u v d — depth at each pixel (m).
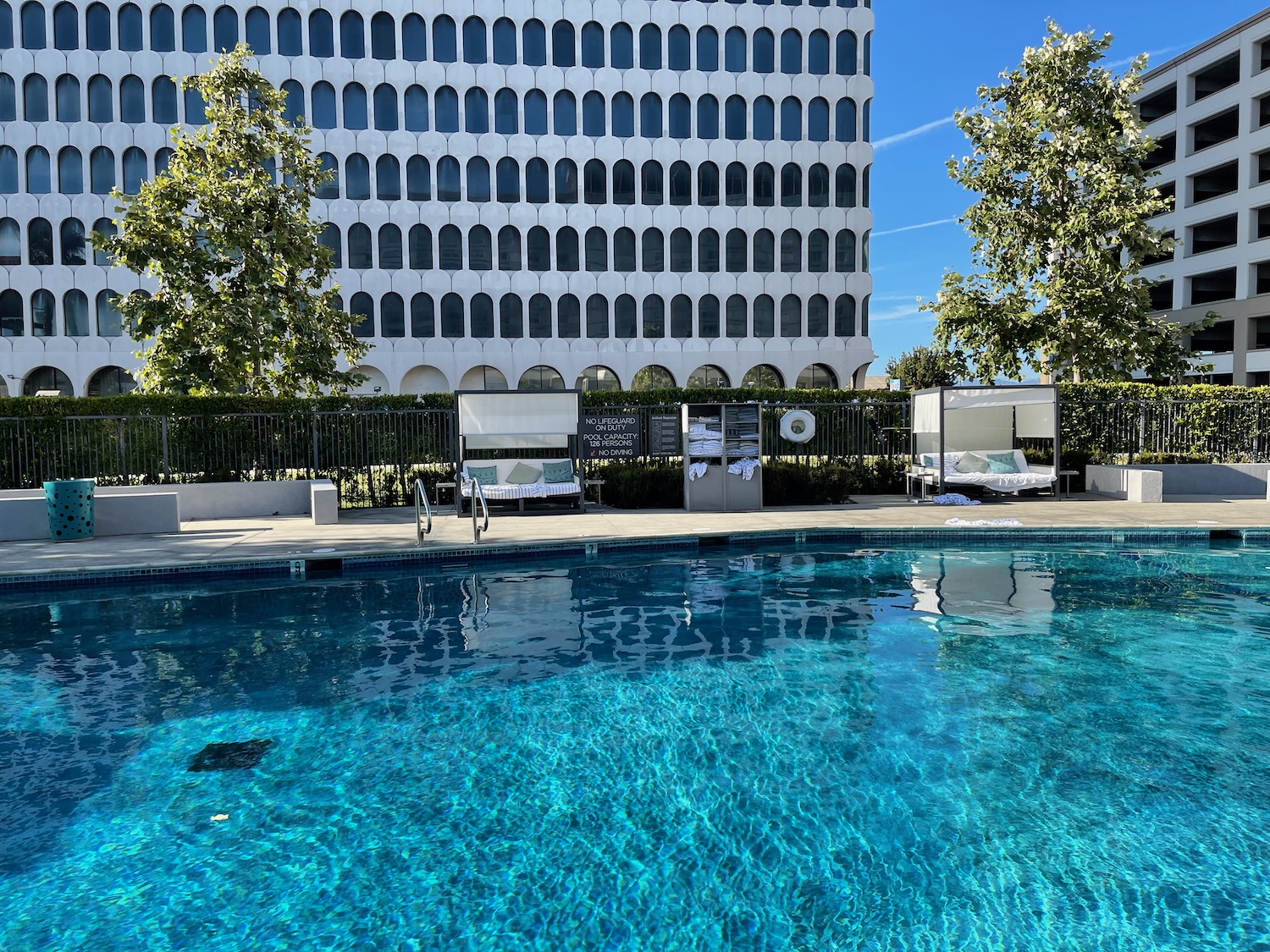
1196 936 2.72
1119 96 15.95
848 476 14.51
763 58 37.62
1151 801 3.67
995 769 4.00
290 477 15.06
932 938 2.73
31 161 33.81
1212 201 40.81
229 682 5.41
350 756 4.25
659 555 10.03
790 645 6.19
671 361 37.12
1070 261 16.41
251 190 15.72
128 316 15.46
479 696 5.14
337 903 2.97
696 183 37.34
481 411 13.71
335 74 35.22
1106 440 16.17
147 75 33.91
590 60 37.09
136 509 11.26
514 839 3.41
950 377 18.62
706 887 3.04
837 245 37.97
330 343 16.89
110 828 3.51
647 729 4.58
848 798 3.72
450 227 36.25
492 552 9.77
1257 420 15.89
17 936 2.78
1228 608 7.21
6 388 33.69
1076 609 7.20
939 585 8.27
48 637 6.53
